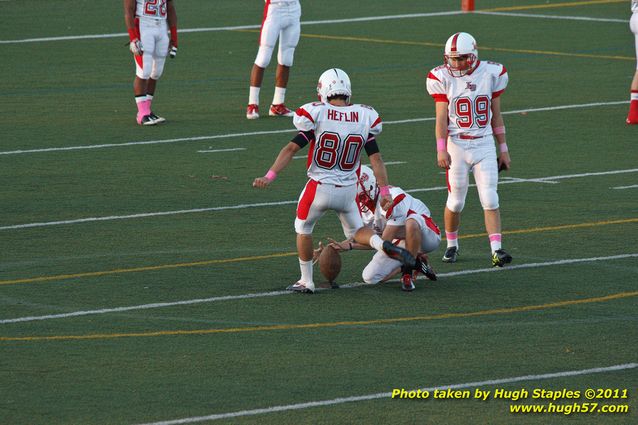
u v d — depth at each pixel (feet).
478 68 105.50
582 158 155.33
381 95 201.26
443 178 144.66
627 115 184.96
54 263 107.65
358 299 97.19
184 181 143.02
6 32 274.16
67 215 126.21
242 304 95.40
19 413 72.33
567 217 125.39
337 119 95.96
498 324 90.33
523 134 171.01
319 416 71.97
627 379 78.48
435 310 94.12
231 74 224.12
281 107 186.91
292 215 127.13
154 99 200.03
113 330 88.53
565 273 104.68
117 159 155.12
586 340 86.48
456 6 324.80
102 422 71.00
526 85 211.41
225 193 137.18
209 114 187.42
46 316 91.91
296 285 99.25
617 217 125.08
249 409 73.00
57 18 298.35
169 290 99.25
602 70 227.40
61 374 79.10
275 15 181.16
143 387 76.74
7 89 206.69
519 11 315.17
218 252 111.75
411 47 254.88
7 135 169.37
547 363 81.56
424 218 102.22
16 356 82.69
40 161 153.48
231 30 278.46
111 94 203.31
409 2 334.44
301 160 156.56
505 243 115.44
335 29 281.54
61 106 191.93
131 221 123.85
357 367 80.64
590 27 285.43
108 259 108.99
